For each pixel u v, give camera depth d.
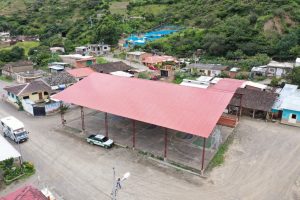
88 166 26.97
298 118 35.62
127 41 96.94
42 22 123.56
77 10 131.62
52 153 29.44
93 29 105.75
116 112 30.00
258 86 46.16
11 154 25.94
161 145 30.77
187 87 32.62
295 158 28.14
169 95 31.39
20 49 82.19
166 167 26.67
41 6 144.00
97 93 34.44
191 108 28.52
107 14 118.88
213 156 28.41
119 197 22.50
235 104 38.56
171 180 24.64
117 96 32.97
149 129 34.97
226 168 26.41
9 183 24.55
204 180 24.61
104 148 30.34
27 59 79.75
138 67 72.25
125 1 138.12
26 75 57.84
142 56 79.75
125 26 109.56
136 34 104.25
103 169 26.45
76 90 35.94
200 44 86.00
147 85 34.31
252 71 61.56
